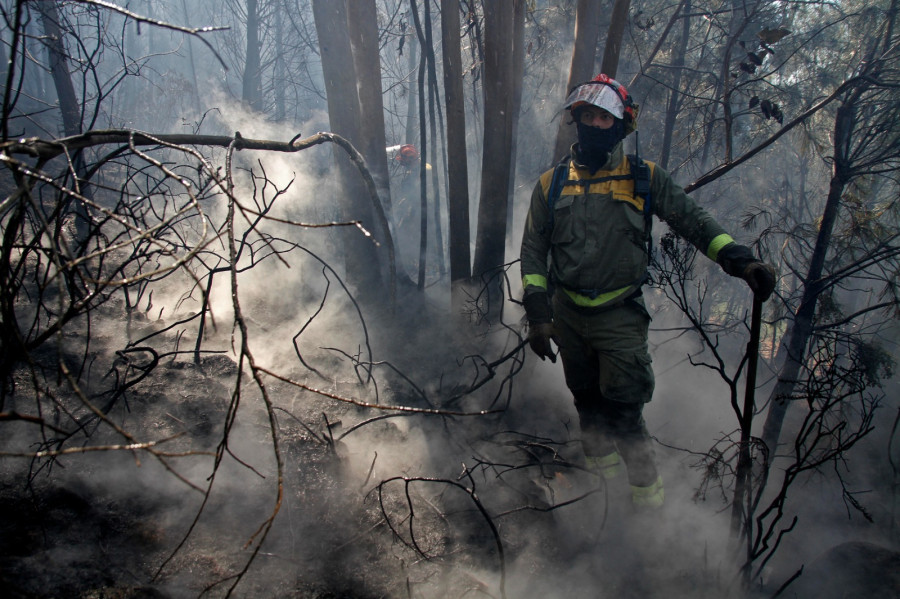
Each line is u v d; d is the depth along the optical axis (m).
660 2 6.20
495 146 3.69
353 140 4.17
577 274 2.57
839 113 3.30
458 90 3.67
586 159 2.56
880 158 3.23
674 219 2.46
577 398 2.84
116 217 1.34
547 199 2.63
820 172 6.52
